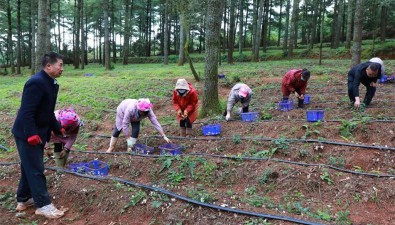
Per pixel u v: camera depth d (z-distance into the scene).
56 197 4.80
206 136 7.24
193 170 5.35
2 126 9.03
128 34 34.28
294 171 5.00
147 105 6.20
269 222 3.80
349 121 6.73
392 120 6.65
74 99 12.35
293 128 6.79
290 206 4.27
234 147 6.43
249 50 35.31
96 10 34.50
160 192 4.50
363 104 7.80
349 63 19.14
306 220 3.88
